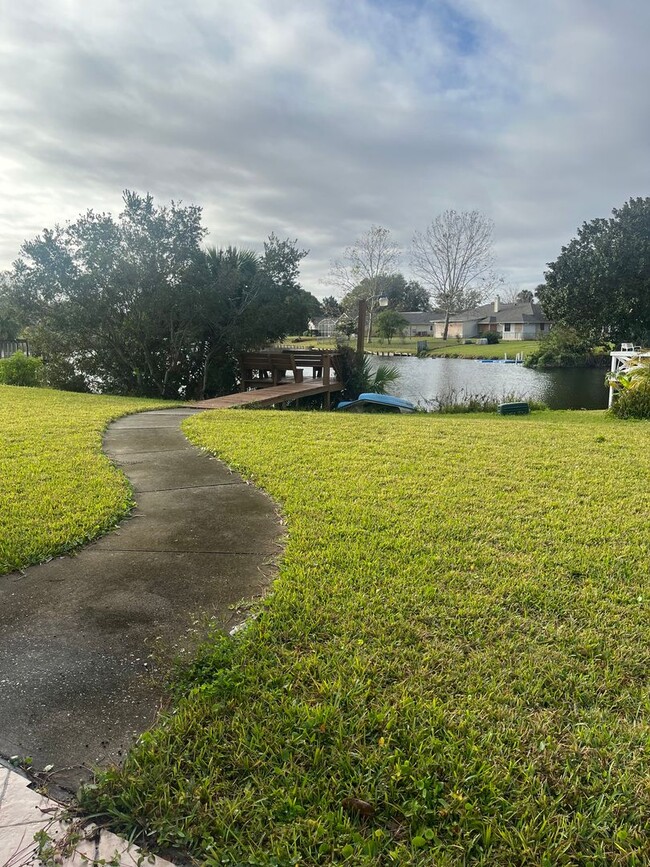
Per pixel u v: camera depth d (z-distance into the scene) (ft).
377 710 6.20
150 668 7.01
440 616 8.20
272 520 12.49
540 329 193.98
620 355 64.13
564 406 57.11
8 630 7.88
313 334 195.93
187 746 5.65
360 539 11.14
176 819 4.83
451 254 164.96
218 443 20.51
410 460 18.07
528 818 4.91
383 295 180.34
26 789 5.12
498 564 9.99
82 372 48.88
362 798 5.08
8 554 10.23
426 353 139.33
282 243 49.55
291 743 5.71
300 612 8.28
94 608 8.51
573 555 10.40
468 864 4.49
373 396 46.75
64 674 6.88
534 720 6.11
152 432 23.36
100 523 11.94
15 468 16.34
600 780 5.32
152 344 47.37
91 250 42.75
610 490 14.75
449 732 5.87
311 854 4.54
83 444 19.79
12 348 65.16
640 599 8.75
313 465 17.28
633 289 109.91
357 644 7.48
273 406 38.65
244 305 47.98
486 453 19.25
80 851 4.52
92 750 5.65
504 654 7.32
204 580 9.46
